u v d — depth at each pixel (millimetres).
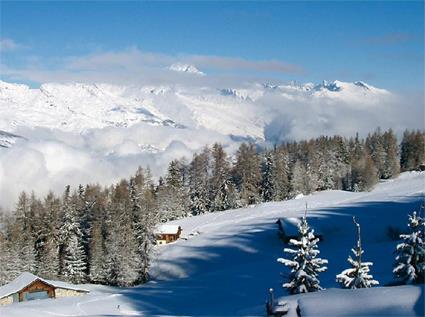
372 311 20516
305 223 40344
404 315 19625
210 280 82938
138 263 97562
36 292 76438
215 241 112188
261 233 113562
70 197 121500
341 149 190750
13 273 99625
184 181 161875
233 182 157000
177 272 98812
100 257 99750
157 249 111750
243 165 154625
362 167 161000
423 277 35781
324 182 171125
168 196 151000
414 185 152625
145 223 102812
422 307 19891
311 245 39844
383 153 180875
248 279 79875
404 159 186875
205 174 159250
